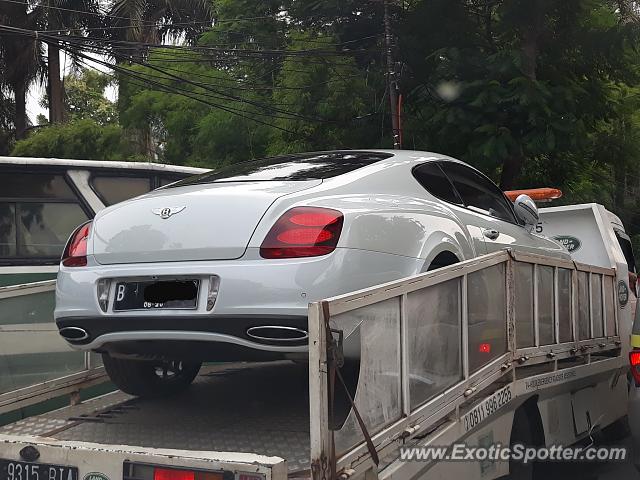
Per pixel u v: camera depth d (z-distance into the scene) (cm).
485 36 1612
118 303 364
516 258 426
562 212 756
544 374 459
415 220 397
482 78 1446
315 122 1672
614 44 1528
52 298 481
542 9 1484
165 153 2147
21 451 303
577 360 535
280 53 1650
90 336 374
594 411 568
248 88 1794
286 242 342
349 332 275
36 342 470
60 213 628
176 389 469
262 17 1803
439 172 471
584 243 742
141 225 370
